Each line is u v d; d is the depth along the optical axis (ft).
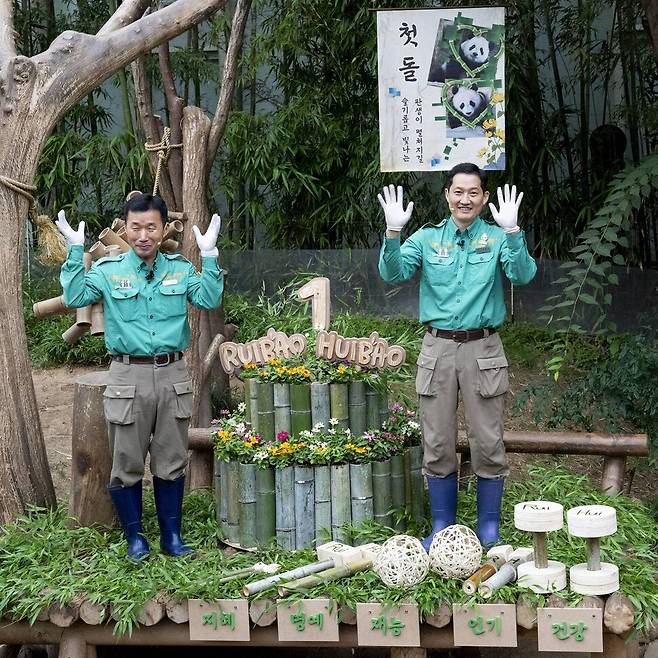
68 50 13.25
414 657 10.56
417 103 16.19
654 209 24.56
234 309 23.04
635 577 10.71
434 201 25.32
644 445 14.40
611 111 27.14
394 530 12.15
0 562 11.78
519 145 24.43
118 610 10.65
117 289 11.40
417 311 25.30
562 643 10.11
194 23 13.94
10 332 12.82
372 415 12.45
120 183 25.41
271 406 12.25
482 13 15.89
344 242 27.25
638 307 23.07
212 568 11.29
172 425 11.63
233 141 24.80
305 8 24.36
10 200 12.79
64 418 21.06
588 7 22.90
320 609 10.44
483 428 11.58
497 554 10.98
